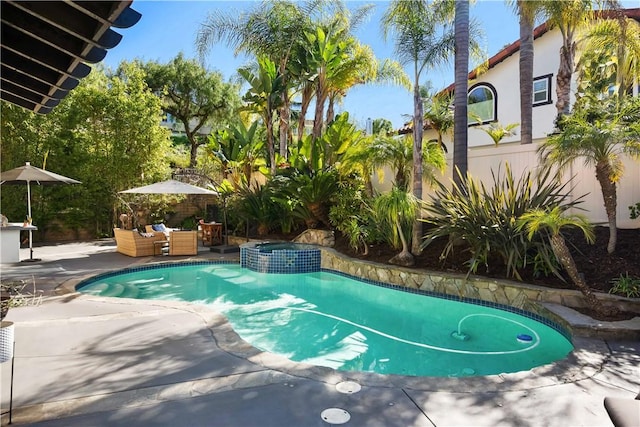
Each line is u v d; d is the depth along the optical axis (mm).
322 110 14531
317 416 2881
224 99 24125
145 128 15406
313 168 12609
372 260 9258
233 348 4234
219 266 11109
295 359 4895
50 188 14391
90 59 3312
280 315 6715
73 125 14656
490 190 8875
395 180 10148
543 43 13609
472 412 2957
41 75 3941
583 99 9383
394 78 13672
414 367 4625
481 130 15133
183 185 12625
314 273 10250
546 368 3775
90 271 9086
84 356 3984
